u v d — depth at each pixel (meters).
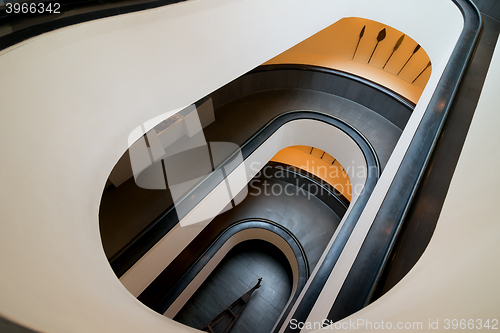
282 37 5.43
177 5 3.25
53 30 2.31
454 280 0.78
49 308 0.98
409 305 1.03
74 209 2.41
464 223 1.05
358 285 2.35
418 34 6.06
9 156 1.73
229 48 4.36
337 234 5.93
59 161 2.33
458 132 2.93
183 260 10.08
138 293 6.14
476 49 3.96
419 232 2.46
